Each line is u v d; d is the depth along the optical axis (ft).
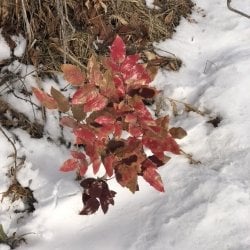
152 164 2.24
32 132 2.76
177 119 3.01
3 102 2.79
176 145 2.23
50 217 2.46
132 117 2.21
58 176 2.63
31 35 2.99
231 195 2.49
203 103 3.03
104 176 2.49
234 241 2.32
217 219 2.40
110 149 2.20
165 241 2.34
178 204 2.50
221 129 2.87
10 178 2.57
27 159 2.65
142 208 2.51
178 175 2.66
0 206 2.51
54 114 2.84
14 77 2.88
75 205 2.50
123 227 2.43
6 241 2.37
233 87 3.09
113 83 2.19
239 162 2.71
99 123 2.19
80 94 2.17
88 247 2.35
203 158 2.77
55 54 3.04
